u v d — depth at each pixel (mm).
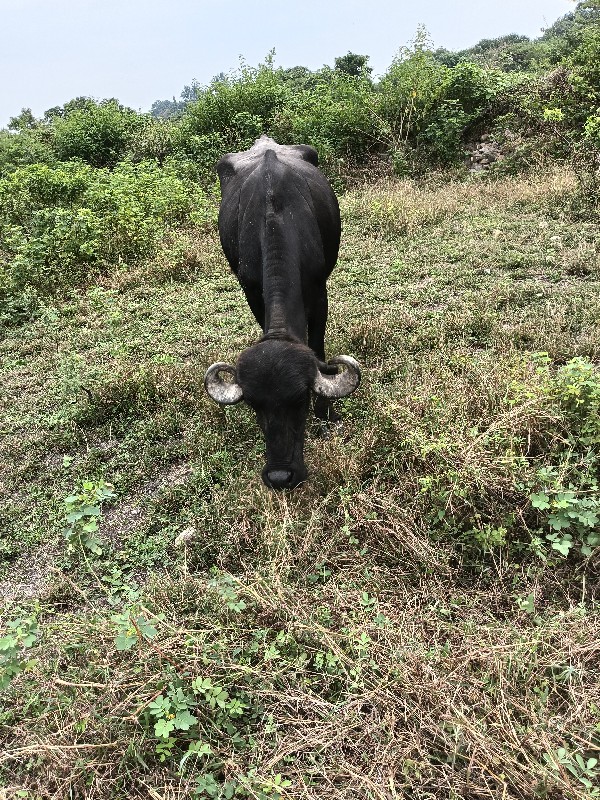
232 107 13914
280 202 3742
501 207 8398
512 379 3865
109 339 6492
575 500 2912
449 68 12273
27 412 5402
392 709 2393
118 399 5117
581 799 1954
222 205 4770
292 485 3125
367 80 13055
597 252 6324
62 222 8883
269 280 3561
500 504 3182
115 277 8023
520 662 2436
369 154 12273
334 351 5039
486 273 6387
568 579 2883
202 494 4016
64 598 3477
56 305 7816
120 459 4539
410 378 4363
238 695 2578
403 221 8227
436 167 11359
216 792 2244
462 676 2467
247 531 3502
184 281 7848
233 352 5461
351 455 3705
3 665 2543
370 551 3256
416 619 2781
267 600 2902
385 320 5336
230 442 4352
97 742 2498
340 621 2848
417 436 3486
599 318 4902
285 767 2332
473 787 2111
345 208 9250
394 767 2219
